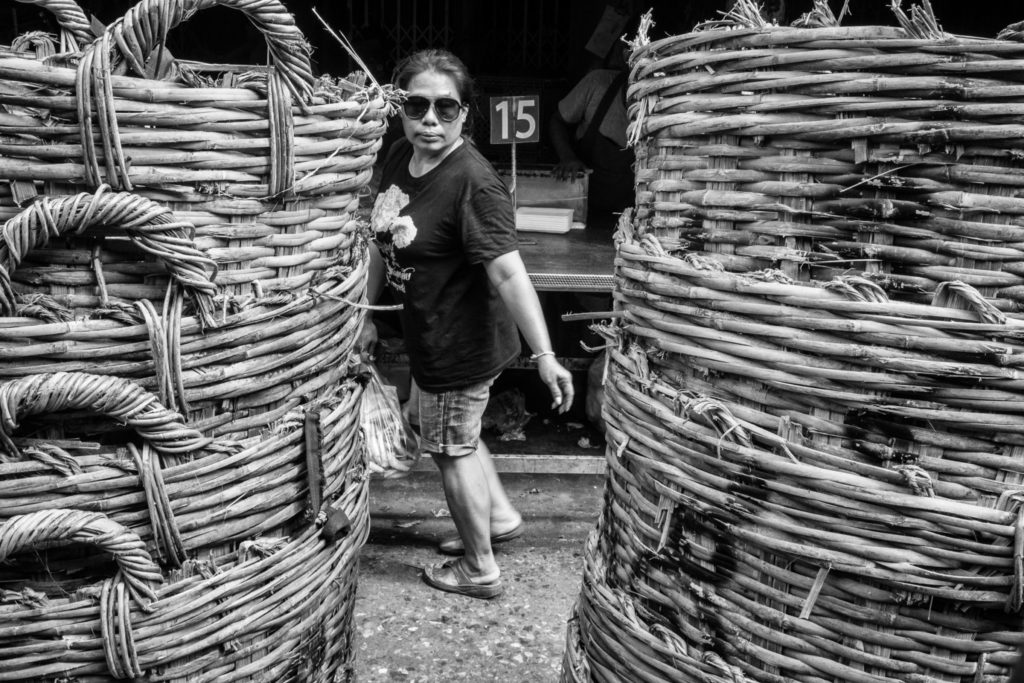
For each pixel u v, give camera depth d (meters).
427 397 2.52
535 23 5.32
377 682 2.32
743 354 1.27
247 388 1.32
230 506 1.34
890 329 1.17
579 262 3.40
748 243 1.29
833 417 1.23
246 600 1.38
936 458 1.19
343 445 1.55
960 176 1.15
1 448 1.21
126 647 1.27
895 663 1.24
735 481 1.30
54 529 1.19
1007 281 1.17
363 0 5.09
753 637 1.34
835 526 1.23
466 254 2.30
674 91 1.34
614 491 1.58
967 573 1.20
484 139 5.23
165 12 1.17
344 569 1.62
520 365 4.04
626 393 1.48
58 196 1.19
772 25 1.31
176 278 1.22
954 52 1.11
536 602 2.75
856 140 1.18
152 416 1.23
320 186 1.36
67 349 1.19
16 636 1.25
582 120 4.40
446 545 2.96
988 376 1.15
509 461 3.51
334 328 1.48
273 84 1.25
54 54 1.30
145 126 1.19
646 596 1.47
